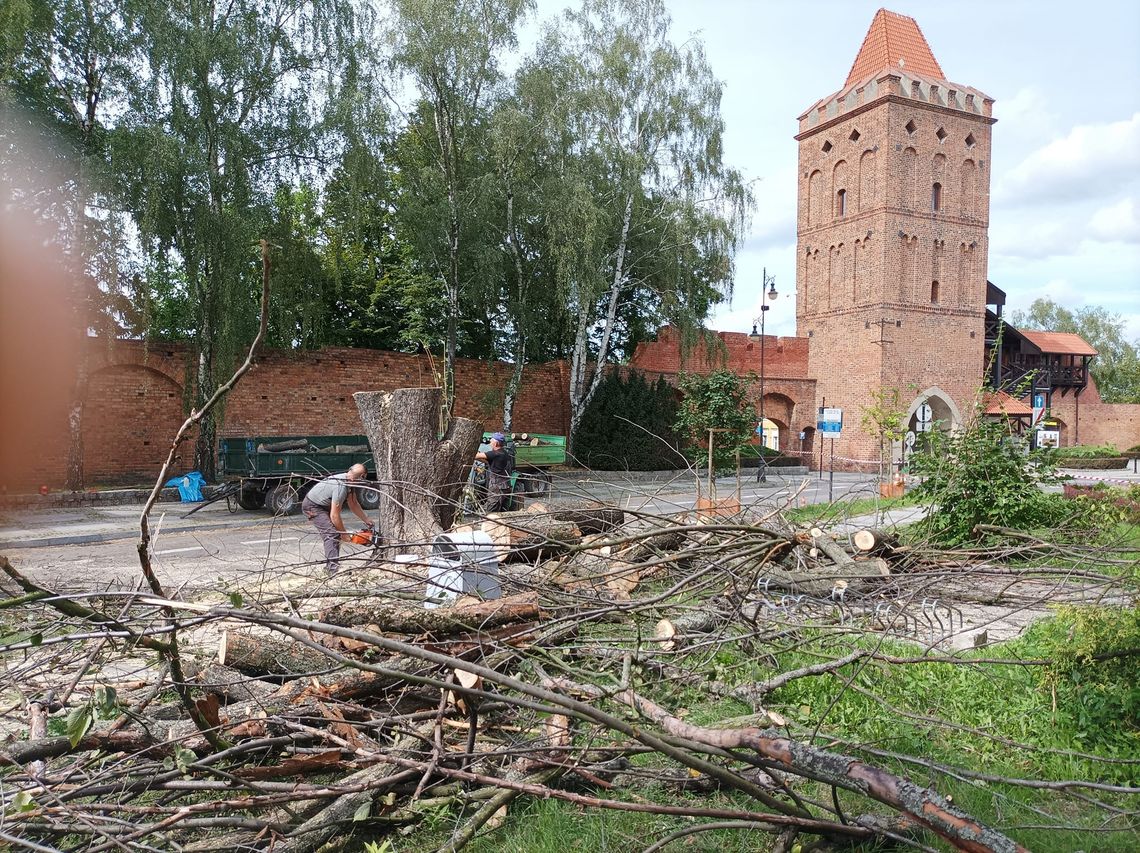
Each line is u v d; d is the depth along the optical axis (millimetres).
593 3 26859
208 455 19562
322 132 19438
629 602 4793
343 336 28641
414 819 3475
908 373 35844
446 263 23125
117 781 3354
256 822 3145
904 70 35750
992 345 43625
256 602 4656
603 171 26094
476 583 5254
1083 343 48156
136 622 3729
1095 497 8375
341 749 3570
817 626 5234
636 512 6297
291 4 19375
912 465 10672
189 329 19797
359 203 20094
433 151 22875
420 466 9180
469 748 3588
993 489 9523
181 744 3621
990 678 5113
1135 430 48844
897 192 35344
